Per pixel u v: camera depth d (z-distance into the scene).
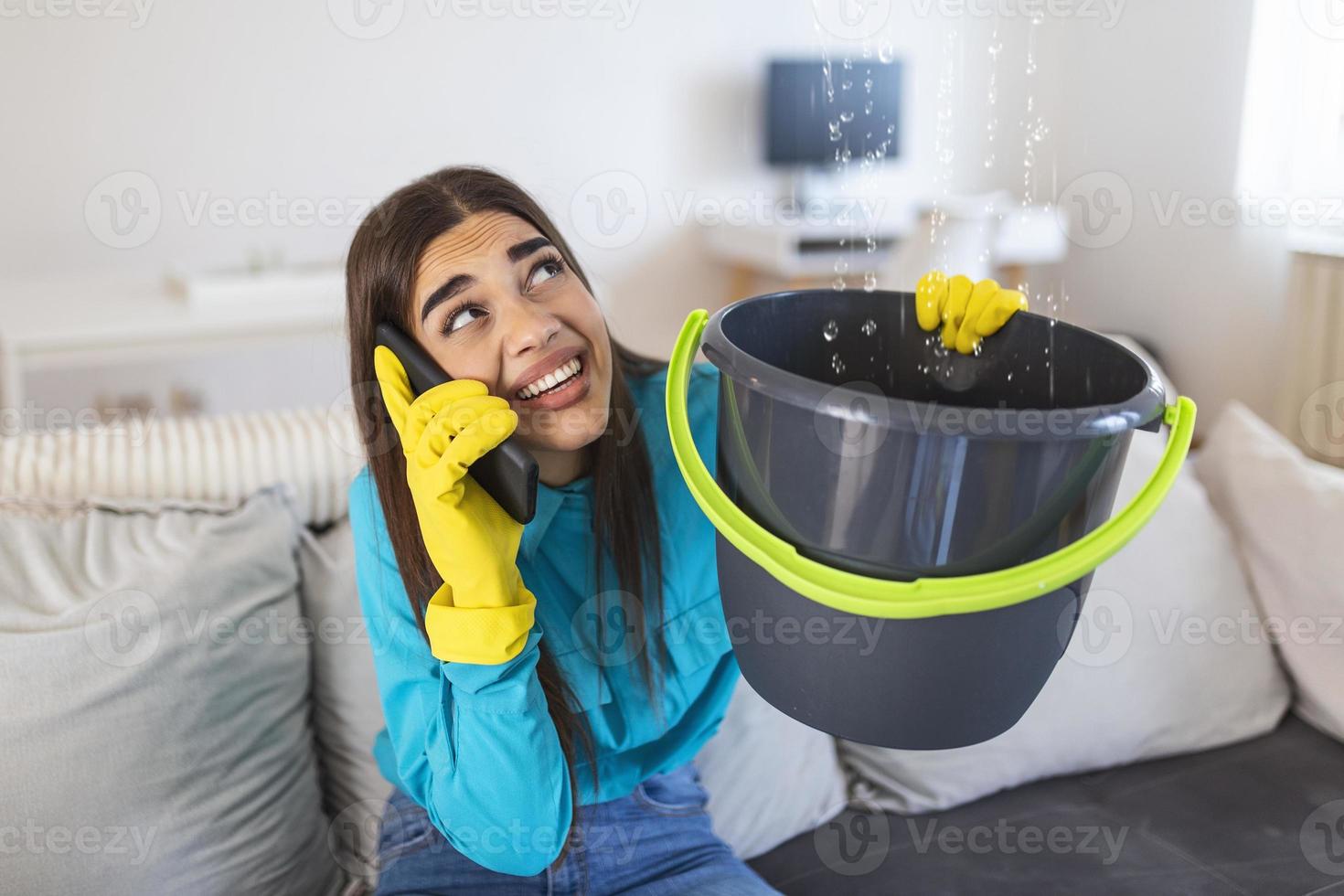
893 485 0.53
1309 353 2.28
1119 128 2.87
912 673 0.57
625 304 3.43
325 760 1.13
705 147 3.39
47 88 2.70
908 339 0.76
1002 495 0.52
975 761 1.17
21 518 1.04
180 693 0.96
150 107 2.79
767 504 0.59
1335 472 1.24
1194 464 1.38
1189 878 1.02
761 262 3.17
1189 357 2.71
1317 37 2.31
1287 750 1.19
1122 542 0.54
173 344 2.31
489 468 0.70
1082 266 3.05
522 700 0.77
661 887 0.94
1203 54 2.57
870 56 3.15
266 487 1.17
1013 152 3.32
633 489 0.93
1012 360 0.72
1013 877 1.05
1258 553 1.25
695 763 1.11
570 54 3.18
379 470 0.86
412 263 0.79
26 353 2.19
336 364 2.45
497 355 0.79
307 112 2.94
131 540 1.06
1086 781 1.20
